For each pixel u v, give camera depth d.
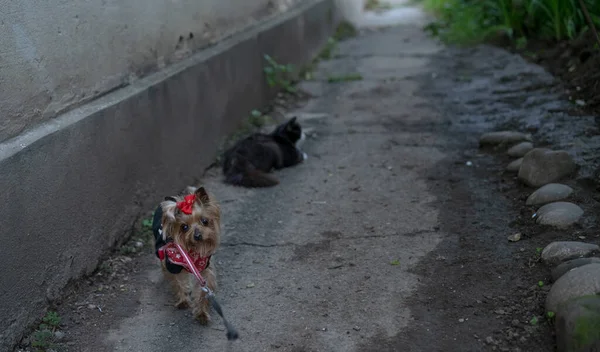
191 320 4.26
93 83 4.95
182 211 3.87
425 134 7.68
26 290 3.96
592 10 8.81
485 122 7.75
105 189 4.91
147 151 5.61
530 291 4.16
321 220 5.61
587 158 5.68
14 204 3.81
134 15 5.57
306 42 11.96
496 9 12.12
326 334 3.97
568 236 4.61
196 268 4.02
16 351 3.84
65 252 4.39
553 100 7.88
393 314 4.12
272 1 10.09
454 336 3.85
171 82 6.04
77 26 4.68
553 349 3.63
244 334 4.04
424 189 6.08
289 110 9.22
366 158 7.08
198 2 7.00
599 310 3.35
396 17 18.80
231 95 7.75
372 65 11.70
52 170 4.20
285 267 4.84
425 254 4.85
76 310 4.32
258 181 6.43
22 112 4.06
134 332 4.12
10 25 3.92
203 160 6.88
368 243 5.11
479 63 10.67
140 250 5.19
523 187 5.67
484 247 4.83
